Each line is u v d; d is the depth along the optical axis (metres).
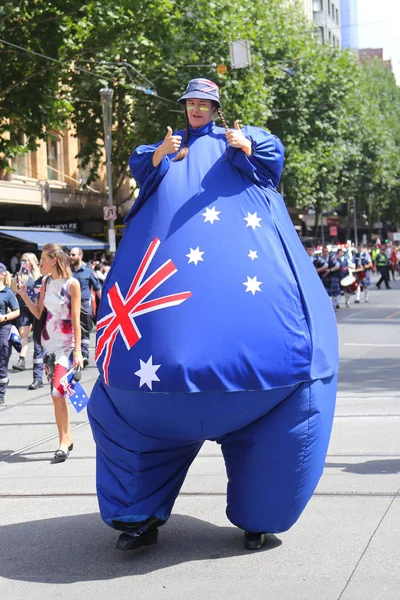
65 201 37.50
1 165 25.38
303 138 46.41
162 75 30.56
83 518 6.39
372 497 6.59
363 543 5.51
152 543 5.61
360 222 85.75
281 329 4.86
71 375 8.38
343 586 4.79
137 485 5.16
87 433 9.84
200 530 5.94
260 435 5.03
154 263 4.95
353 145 58.78
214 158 5.19
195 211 5.02
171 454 5.23
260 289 4.88
